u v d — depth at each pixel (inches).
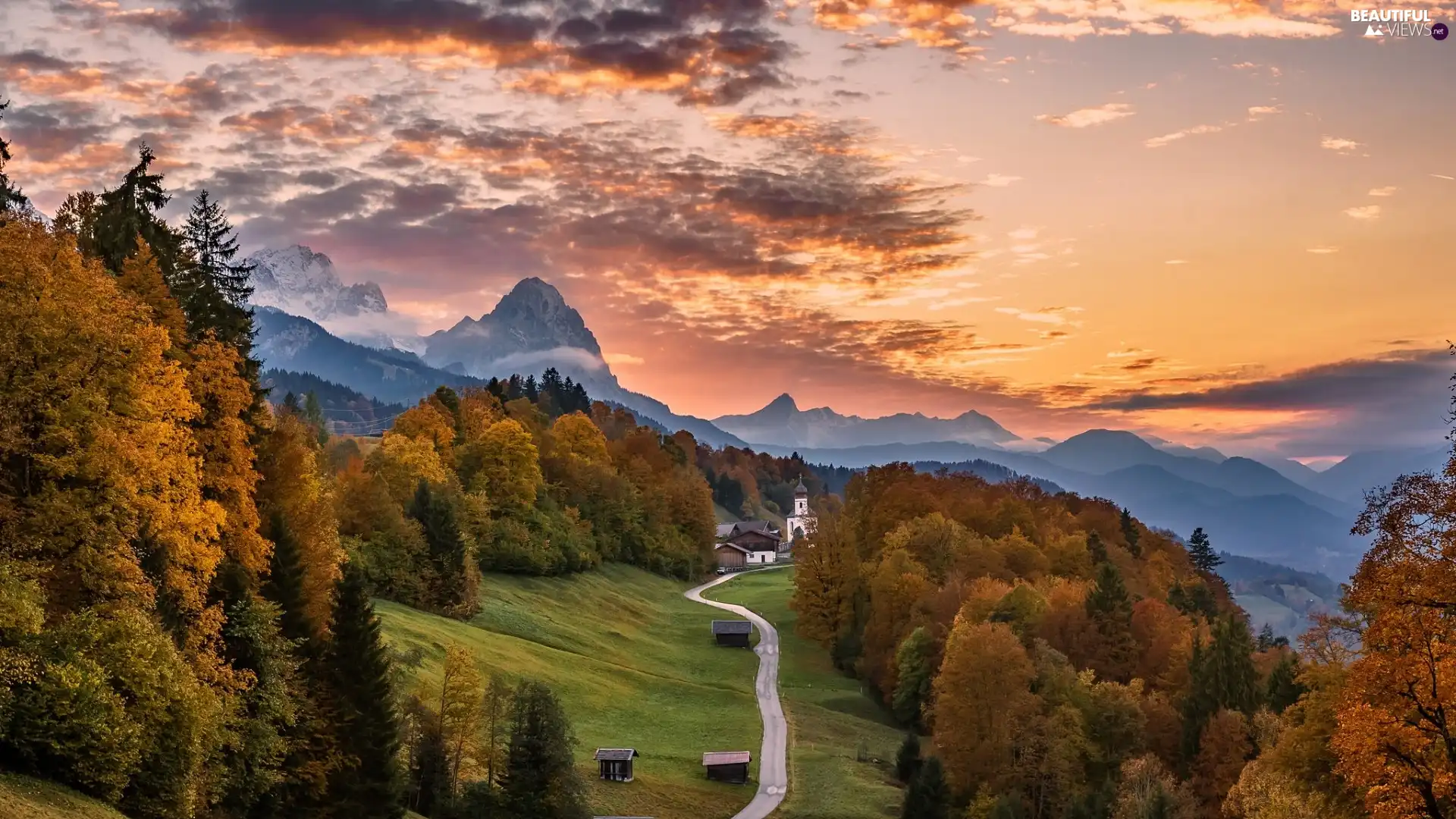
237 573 1879.9
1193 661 3408.0
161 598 1651.1
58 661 1370.6
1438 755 1226.6
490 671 3710.6
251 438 2358.5
